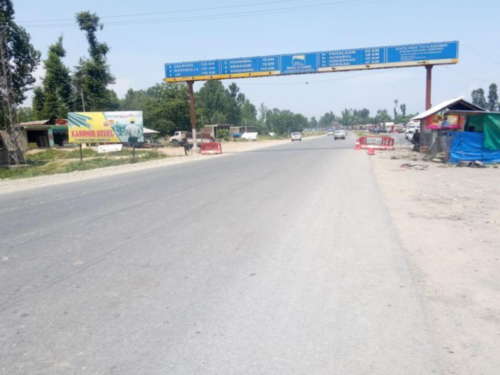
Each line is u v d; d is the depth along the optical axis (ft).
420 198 32.48
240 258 17.99
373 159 72.08
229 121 334.44
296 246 19.65
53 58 184.96
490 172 48.55
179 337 11.25
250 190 37.88
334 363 9.93
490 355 10.30
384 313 12.53
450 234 21.72
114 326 11.94
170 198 34.42
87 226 24.73
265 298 13.71
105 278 15.83
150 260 17.92
